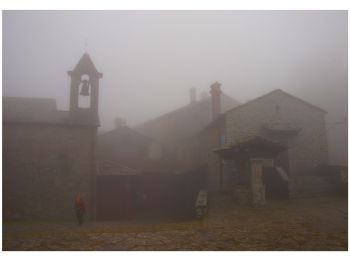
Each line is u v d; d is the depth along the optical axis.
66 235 8.88
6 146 16.81
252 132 19.31
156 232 9.09
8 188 16.47
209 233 8.73
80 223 13.95
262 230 8.95
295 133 19.27
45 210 16.67
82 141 17.89
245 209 12.44
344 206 12.92
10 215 16.22
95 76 19.70
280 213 11.54
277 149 13.41
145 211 24.06
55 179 17.11
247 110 19.61
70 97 18.95
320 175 18.86
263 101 19.97
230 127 19.14
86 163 17.66
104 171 18.42
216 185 20.62
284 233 8.54
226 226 9.62
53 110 19.73
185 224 10.62
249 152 13.48
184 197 23.97
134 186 25.52
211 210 12.55
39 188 16.83
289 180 15.26
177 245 7.49
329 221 10.07
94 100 19.33
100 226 13.59
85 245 7.61
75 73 19.33
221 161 19.62
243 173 13.88
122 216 18.58
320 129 20.47
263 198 13.09
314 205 13.21
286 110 20.22
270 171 16.34
